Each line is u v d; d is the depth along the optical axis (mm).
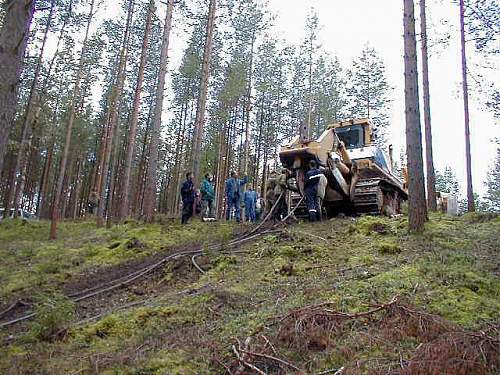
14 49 5184
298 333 5234
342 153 12914
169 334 6164
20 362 5871
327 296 6383
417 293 6258
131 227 15766
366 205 13125
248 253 9789
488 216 11906
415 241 9250
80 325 7109
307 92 34562
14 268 11891
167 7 17719
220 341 5543
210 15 20812
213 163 31547
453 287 6465
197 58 27828
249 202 16031
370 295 6172
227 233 11727
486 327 5285
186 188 15375
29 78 27438
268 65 32344
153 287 8969
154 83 31328
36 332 6707
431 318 5328
